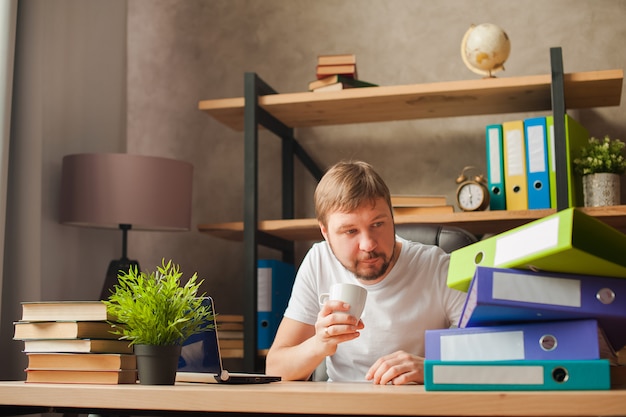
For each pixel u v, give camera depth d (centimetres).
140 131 356
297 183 339
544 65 319
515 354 103
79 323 133
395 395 94
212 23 354
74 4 313
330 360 193
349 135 336
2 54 261
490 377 96
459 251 115
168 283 133
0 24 261
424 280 188
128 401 108
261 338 289
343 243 168
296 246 335
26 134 275
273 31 347
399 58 332
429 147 328
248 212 282
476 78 324
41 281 293
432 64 329
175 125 353
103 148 325
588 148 271
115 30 335
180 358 148
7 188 274
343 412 96
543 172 273
